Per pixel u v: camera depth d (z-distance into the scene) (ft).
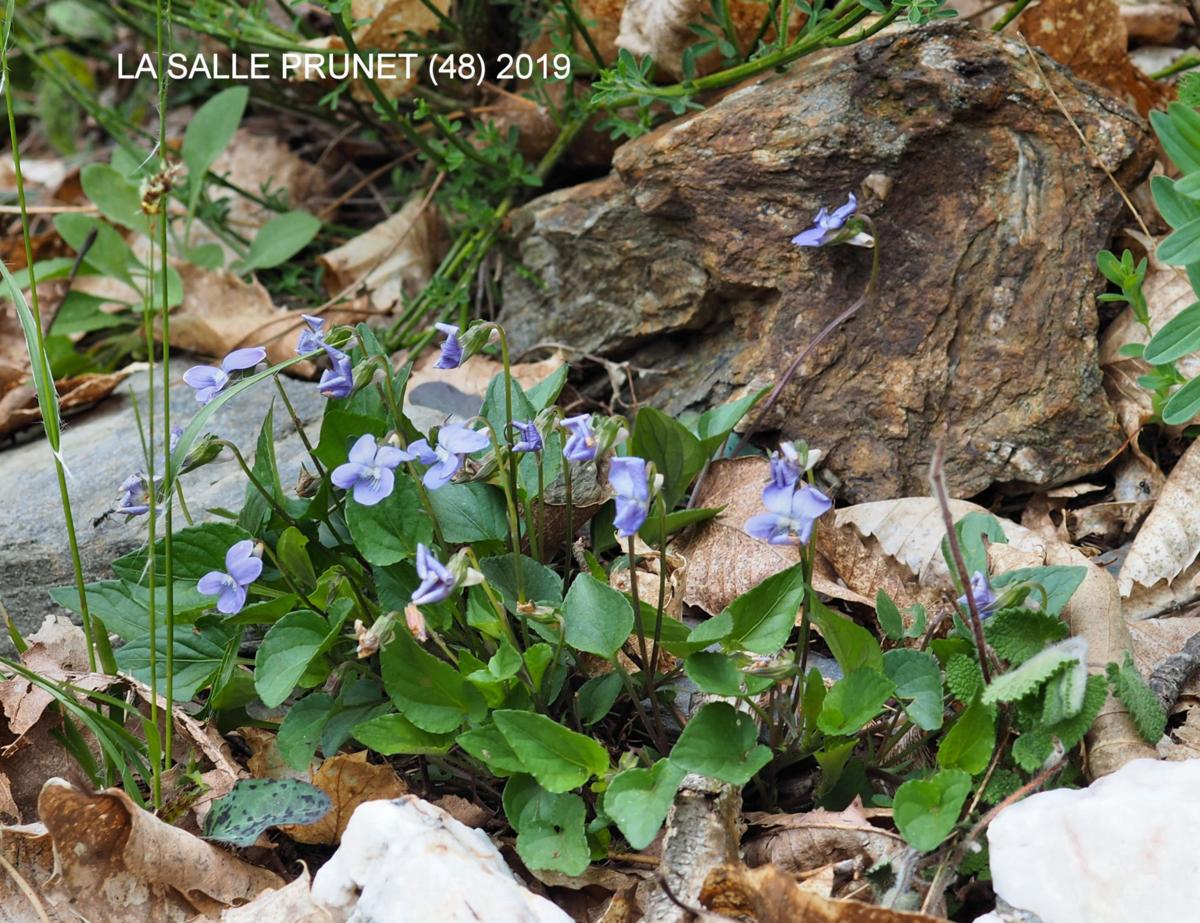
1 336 4.35
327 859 3.35
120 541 3.69
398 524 3.35
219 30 4.05
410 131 4.01
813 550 3.26
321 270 4.26
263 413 3.91
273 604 3.34
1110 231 3.70
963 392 3.70
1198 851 3.09
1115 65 3.94
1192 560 3.56
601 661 3.41
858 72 3.71
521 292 4.04
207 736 3.40
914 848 3.19
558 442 3.42
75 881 3.25
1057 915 3.10
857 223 3.43
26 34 5.48
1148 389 3.67
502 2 4.16
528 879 3.31
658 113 3.97
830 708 3.22
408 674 3.27
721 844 3.24
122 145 4.44
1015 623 3.22
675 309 3.87
